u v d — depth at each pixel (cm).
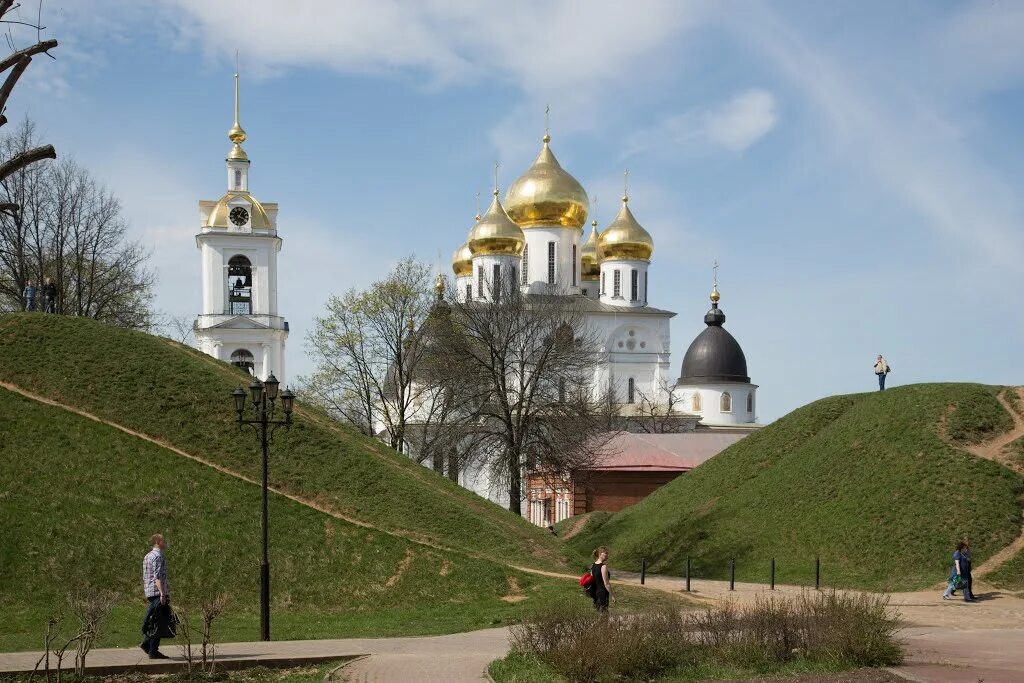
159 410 3428
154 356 3712
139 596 2581
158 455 3148
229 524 2936
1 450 2964
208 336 7325
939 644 1900
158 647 1786
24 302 4947
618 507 6262
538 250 7994
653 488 6256
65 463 2980
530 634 1656
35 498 2802
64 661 1727
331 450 3566
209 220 7494
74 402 3328
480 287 7681
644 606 2700
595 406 5844
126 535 2766
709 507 4356
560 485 6316
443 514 3400
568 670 1498
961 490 3588
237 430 3462
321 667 1712
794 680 1393
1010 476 3606
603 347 7900
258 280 7488
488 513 3825
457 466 6197
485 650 1930
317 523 3056
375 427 7950
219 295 7412
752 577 3597
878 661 1558
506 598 2836
